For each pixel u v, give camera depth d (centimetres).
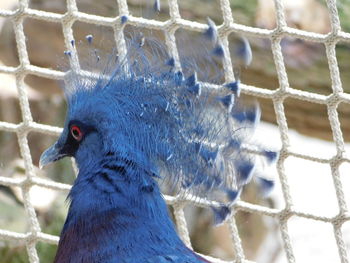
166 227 883
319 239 1827
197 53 920
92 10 1289
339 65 1269
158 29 998
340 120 1316
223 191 891
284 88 991
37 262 1104
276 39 985
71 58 944
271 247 1697
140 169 884
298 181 1959
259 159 905
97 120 906
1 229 1236
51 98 1562
